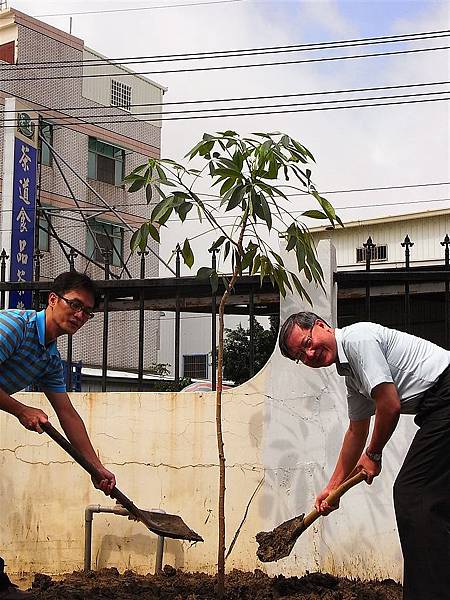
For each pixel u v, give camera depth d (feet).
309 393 18.58
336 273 18.81
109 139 84.94
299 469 18.48
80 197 80.74
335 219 15.76
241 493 18.86
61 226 77.61
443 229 52.34
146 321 83.20
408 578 13.71
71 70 81.46
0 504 20.11
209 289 21.24
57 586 17.37
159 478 19.36
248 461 18.90
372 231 54.80
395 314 31.32
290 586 16.49
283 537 15.61
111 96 85.76
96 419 19.86
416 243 53.21
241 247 15.92
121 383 61.98
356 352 14.21
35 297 21.21
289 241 15.93
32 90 77.61
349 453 16.02
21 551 19.89
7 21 77.20
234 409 19.12
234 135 15.31
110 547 19.51
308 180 15.42
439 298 26.48
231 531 18.83
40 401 20.18
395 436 18.04
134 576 18.62
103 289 20.38
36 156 41.37
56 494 19.89
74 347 75.97
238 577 17.94
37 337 15.15
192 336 102.27
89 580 18.28
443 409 13.92
